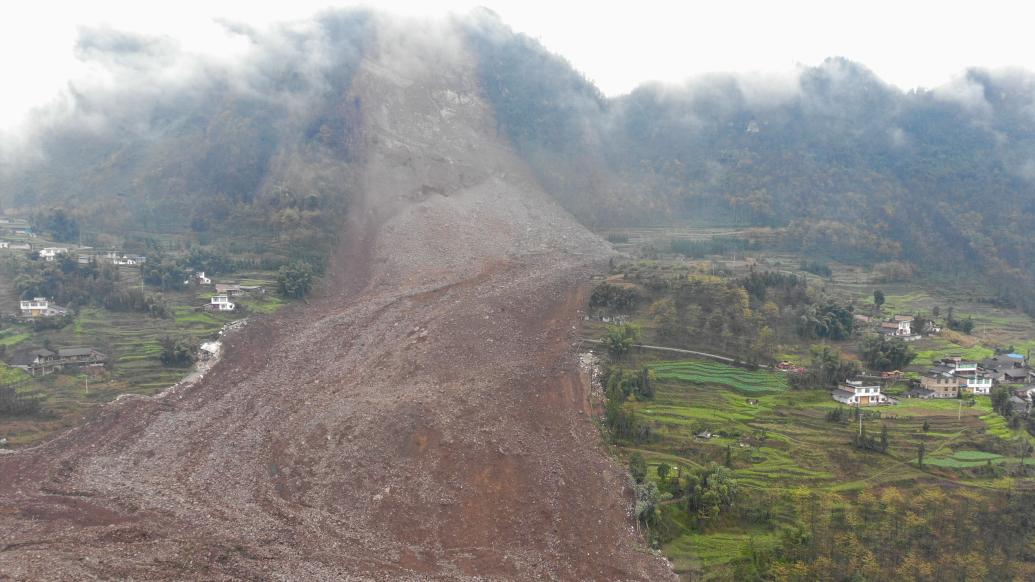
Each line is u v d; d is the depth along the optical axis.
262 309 154.75
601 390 118.19
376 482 89.25
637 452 101.25
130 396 111.31
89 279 152.88
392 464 93.19
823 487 93.06
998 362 137.88
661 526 85.12
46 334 131.00
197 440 99.31
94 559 67.25
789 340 143.00
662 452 102.12
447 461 93.44
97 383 115.81
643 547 81.50
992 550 81.31
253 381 119.69
